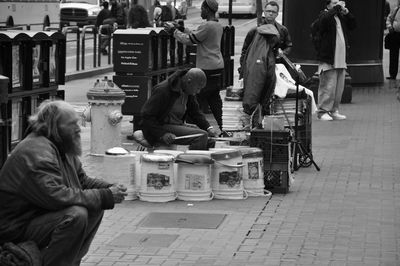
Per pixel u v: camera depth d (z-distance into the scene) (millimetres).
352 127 20344
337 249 10234
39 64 13406
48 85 13617
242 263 9625
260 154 13039
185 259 9781
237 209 12211
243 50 17672
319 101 21500
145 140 13750
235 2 67250
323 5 25609
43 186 7844
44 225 7941
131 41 17594
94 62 35188
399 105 24234
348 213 12078
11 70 12523
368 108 23609
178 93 13562
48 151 7965
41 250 8008
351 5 26781
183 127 13641
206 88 17562
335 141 18312
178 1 68562
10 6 36500
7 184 7961
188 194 12633
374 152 17062
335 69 21234
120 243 10414
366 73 27750
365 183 14172
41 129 8070
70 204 7957
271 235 10859
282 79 15641
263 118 14898
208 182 12727
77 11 55031
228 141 14594
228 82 23828
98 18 43688
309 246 10352
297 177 14578
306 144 15578
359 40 27250
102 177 12594
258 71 15641
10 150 12055
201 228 11148
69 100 25609
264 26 15836
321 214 11992
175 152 13039
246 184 13008
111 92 14984
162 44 18750
